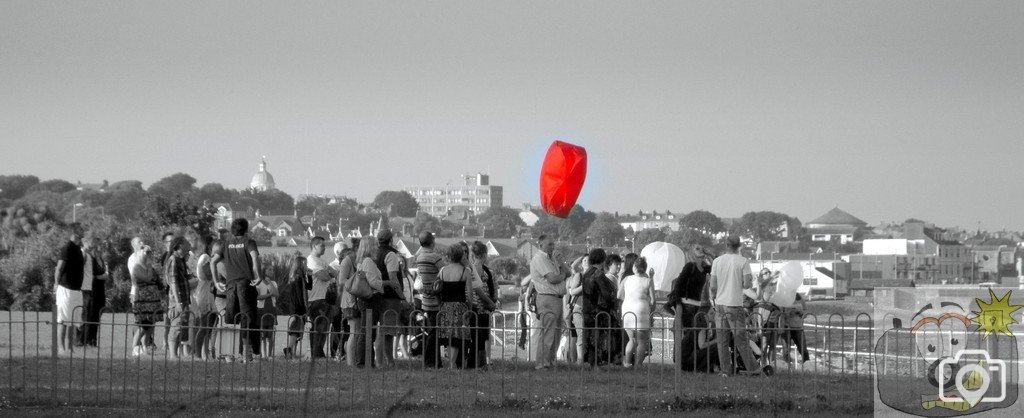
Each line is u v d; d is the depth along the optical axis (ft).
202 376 52.60
